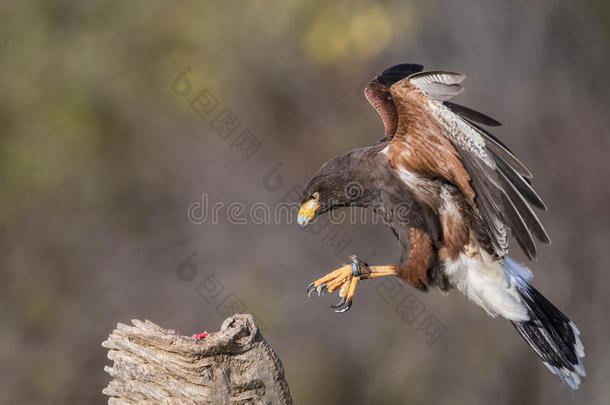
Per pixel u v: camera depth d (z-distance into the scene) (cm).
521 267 844
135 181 1928
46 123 1964
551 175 1852
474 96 1831
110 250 1928
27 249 2005
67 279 1931
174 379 617
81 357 1866
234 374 619
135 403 630
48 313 1905
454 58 1831
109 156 2011
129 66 1936
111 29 1948
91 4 1952
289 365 1712
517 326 836
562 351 822
